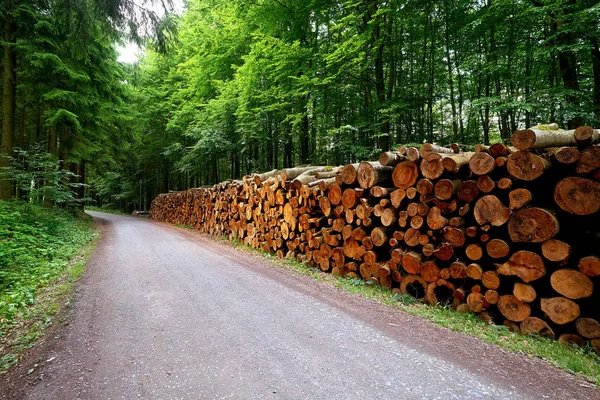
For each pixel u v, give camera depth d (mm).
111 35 7266
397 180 4465
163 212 20953
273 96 12141
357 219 5125
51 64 10617
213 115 14922
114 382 2350
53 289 4730
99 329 3311
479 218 3535
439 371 2465
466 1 9523
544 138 3104
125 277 5398
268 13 11500
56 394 2213
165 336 3127
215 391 2217
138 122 20266
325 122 11398
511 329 3328
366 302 4148
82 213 17891
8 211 8117
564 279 2949
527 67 8766
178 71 18906
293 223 6617
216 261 6781
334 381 2326
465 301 3771
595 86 7762
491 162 3414
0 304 3891
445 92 11734
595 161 2738
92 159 16719
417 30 10797
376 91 10703
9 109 9977
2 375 2494
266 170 14688
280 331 3223
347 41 8844
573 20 6707
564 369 2504
